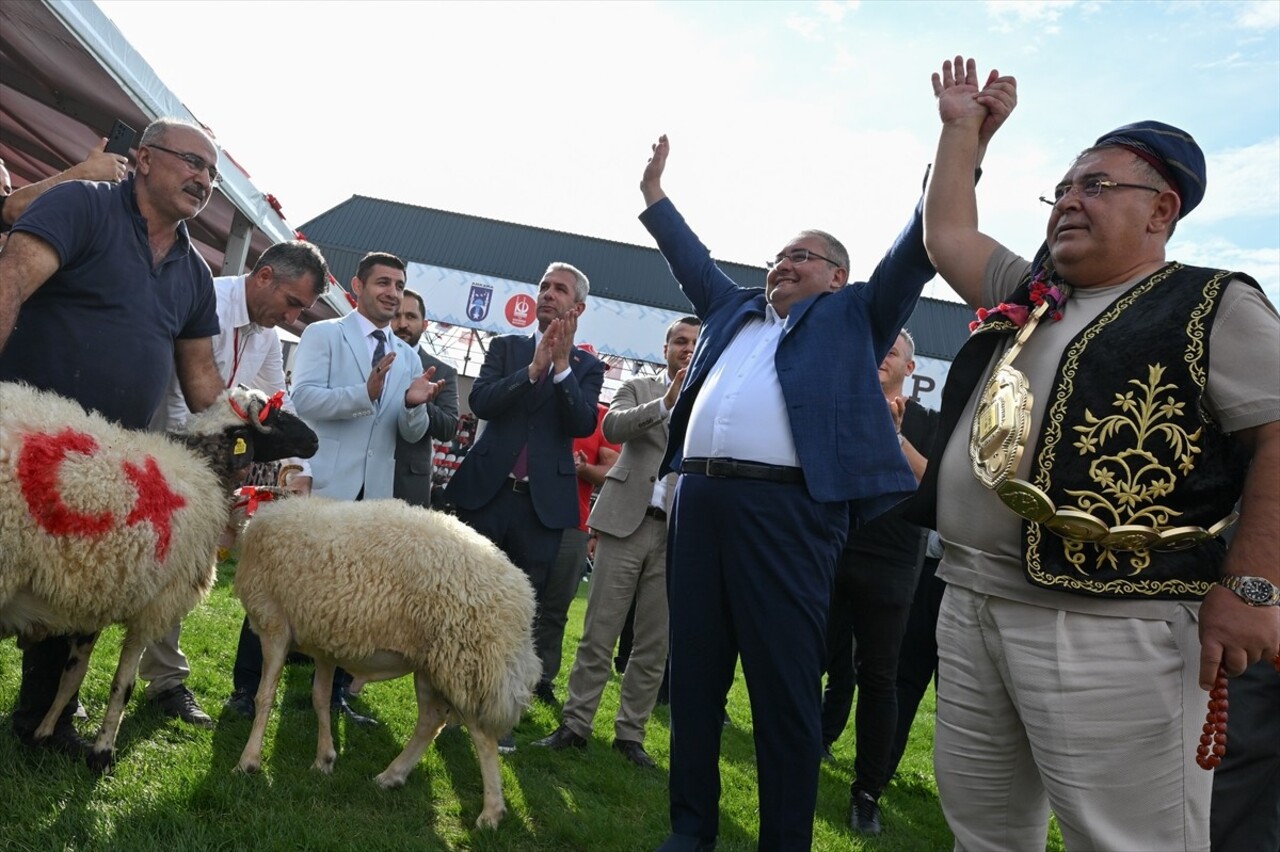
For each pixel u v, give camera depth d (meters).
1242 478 2.07
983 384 2.47
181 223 3.64
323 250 27.22
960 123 2.69
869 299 3.43
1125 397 2.07
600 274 28.28
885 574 4.70
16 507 2.83
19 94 6.73
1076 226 2.25
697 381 3.70
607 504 5.07
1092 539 2.07
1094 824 2.05
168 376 3.59
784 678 3.18
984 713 2.32
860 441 3.26
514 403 5.09
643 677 5.05
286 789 3.45
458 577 3.63
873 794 4.68
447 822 3.60
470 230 29.03
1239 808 3.42
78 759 3.33
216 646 5.41
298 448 3.90
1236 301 2.03
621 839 3.71
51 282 3.26
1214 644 1.92
